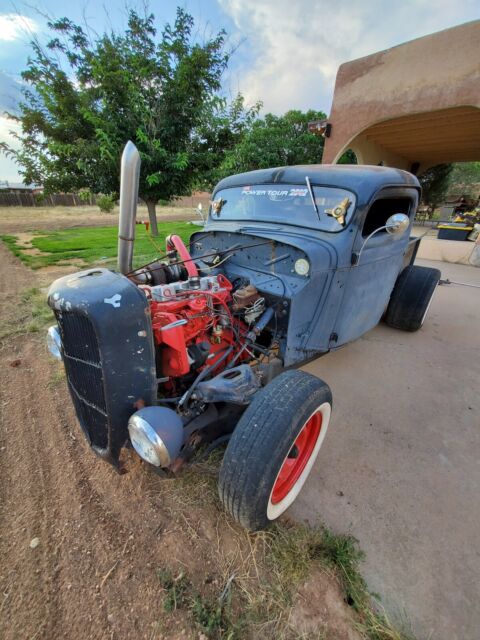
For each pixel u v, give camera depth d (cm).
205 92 834
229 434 188
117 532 166
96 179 834
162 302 180
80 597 139
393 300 394
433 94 666
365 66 749
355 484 195
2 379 289
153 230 988
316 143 1819
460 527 170
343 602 138
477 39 597
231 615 133
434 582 145
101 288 145
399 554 156
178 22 773
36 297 482
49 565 151
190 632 127
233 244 264
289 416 144
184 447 162
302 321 222
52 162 814
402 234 302
